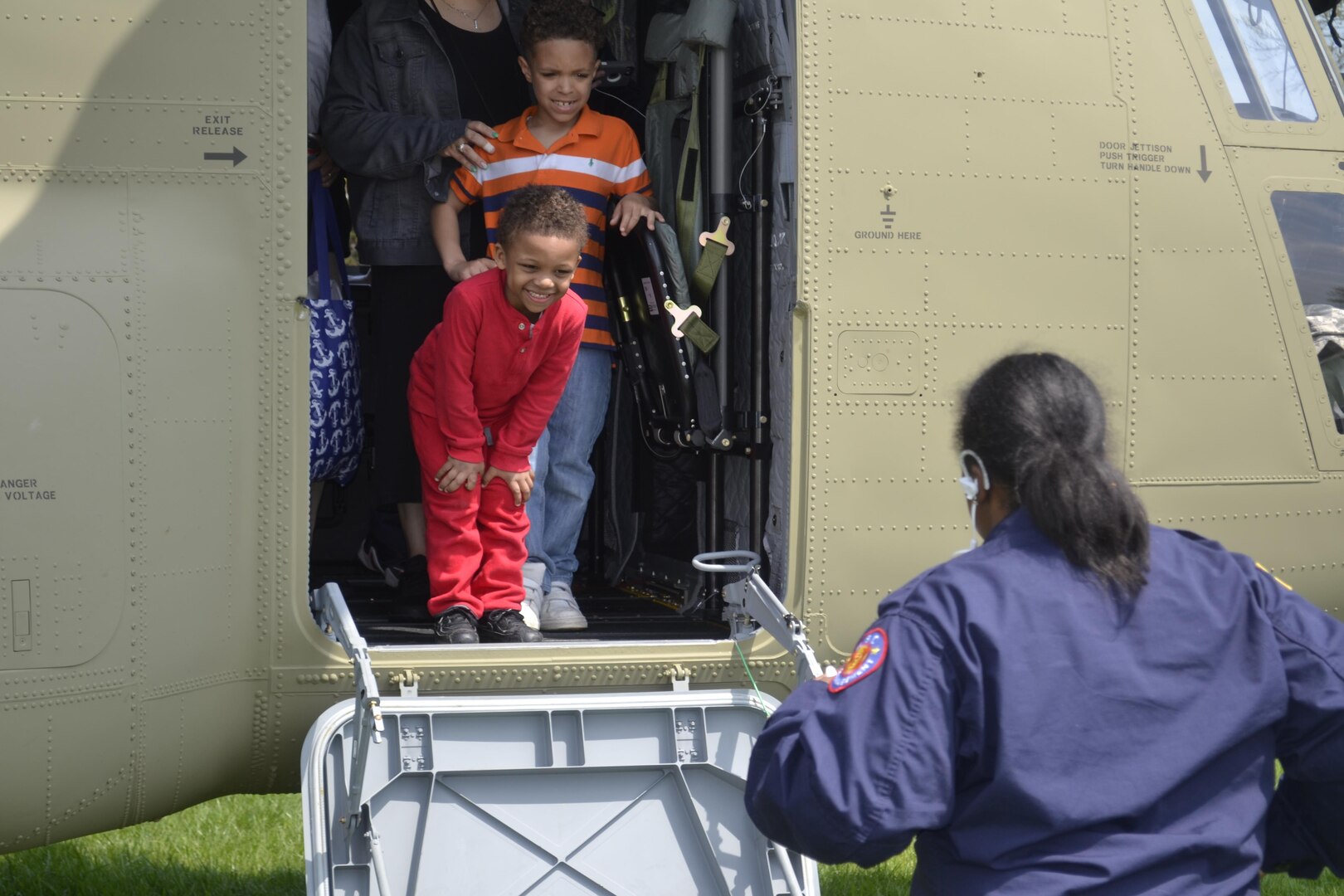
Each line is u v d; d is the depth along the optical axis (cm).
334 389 522
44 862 657
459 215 583
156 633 435
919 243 496
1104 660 265
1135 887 258
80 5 435
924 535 500
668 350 542
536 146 546
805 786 265
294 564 453
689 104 578
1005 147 507
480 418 506
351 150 539
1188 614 273
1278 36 566
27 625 419
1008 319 506
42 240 426
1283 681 272
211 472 443
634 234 549
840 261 489
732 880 424
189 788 463
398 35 556
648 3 642
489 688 465
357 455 548
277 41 450
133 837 698
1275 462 541
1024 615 268
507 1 621
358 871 399
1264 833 285
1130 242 521
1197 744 264
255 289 448
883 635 272
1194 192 532
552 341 490
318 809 400
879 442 494
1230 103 541
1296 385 545
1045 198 511
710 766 436
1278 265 543
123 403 429
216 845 690
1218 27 553
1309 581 554
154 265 435
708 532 578
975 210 502
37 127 431
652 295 546
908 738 260
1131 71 527
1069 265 513
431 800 415
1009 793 260
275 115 450
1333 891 654
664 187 590
